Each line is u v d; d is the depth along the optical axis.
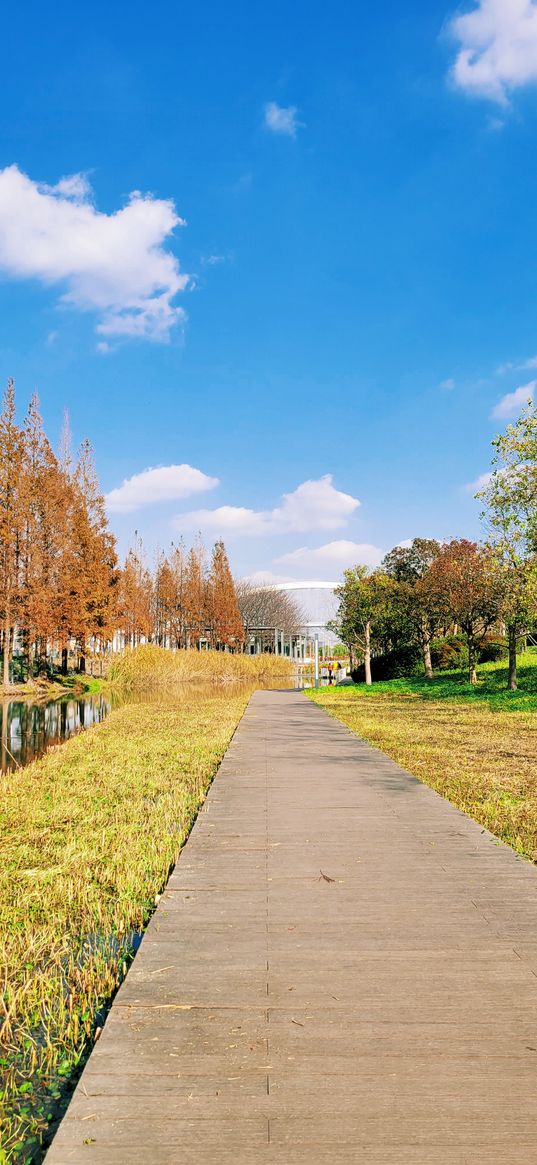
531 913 4.19
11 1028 3.28
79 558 35.56
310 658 75.25
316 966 3.50
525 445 14.67
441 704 20.05
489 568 17.00
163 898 4.48
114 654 38.28
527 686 21.53
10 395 29.53
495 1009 3.07
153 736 13.60
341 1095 2.49
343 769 9.32
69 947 4.14
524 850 5.62
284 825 6.30
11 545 28.97
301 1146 2.24
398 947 3.72
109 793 8.30
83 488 37.66
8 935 4.26
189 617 56.59
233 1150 2.23
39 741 14.65
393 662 33.81
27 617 29.62
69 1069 2.92
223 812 6.82
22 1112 2.69
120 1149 2.24
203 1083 2.56
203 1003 3.15
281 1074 2.61
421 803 7.20
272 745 11.77
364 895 4.50
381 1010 3.07
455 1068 2.64
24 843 6.30
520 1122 2.35
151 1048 2.79
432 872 4.96
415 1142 2.26
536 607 15.48
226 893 4.55
